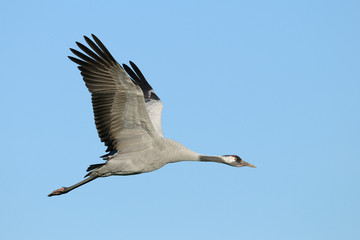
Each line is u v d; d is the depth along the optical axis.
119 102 13.48
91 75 13.27
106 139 14.10
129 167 14.52
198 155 15.68
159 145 14.69
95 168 14.80
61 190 15.02
